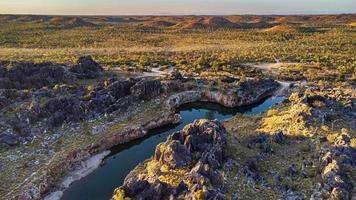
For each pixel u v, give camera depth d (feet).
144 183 176.55
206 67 481.05
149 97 333.21
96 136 260.83
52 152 235.40
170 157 189.57
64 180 215.51
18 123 255.29
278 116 258.57
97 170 231.09
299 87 380.78
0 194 191.62
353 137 214.28
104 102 299.79
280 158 200.03
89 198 200.44
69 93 312.71
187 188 166.91
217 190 163.12
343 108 255.70
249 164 189.57
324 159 182.19
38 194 198.39
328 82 391.86
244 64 514.68
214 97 356.18
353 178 174.29
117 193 171.53
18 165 218.18
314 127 225.76
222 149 193.57
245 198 164.14
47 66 375.45
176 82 369.91
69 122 272.92
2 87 326.24
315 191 166.50
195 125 210.79
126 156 250.16
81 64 401.49
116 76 408.26
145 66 482.28
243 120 274.16
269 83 388.57
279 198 164.86
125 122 286.25
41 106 272.51
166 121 300.20
